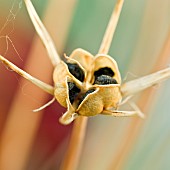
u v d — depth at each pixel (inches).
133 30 5.6
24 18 5.4
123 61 5.5
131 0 5.6
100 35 5.6
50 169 5.3
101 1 5.6
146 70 5.2
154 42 5.2
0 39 5.3
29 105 4.9
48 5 5.0
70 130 5.4
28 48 5.4
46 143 5.4
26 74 3.7
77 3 5.2
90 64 3.8
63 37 5.0
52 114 5.4
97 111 3.7
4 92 5.3
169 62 4.7
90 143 5.3
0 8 5.3
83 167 5.1
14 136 4.9
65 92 3.7
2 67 5.2
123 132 4.9
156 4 5.2
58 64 3.8
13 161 4.8
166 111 5.3
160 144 5.3
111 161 4.9
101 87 3.7
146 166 5.2
